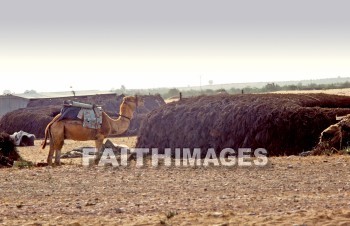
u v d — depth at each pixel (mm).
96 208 28297
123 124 59094
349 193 30219
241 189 33062
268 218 23531
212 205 27938
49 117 128625
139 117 130000
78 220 25188
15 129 129875
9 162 57875
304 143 59375
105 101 151875
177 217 24688
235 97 69625
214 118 65875
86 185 36750
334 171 38344
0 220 25766
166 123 70188
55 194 33562
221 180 36875
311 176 36750
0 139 61312
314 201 28000
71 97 156875
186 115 68812
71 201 30922
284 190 32125
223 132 64250
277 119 61094
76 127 55625
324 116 60594
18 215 27047
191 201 29547
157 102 156500
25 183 38344
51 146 55375
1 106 172375
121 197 31828
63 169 45375
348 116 53125
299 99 68500
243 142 62500
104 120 57594
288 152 59594
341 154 47844
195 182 36438
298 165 41719
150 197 31469
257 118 62312
